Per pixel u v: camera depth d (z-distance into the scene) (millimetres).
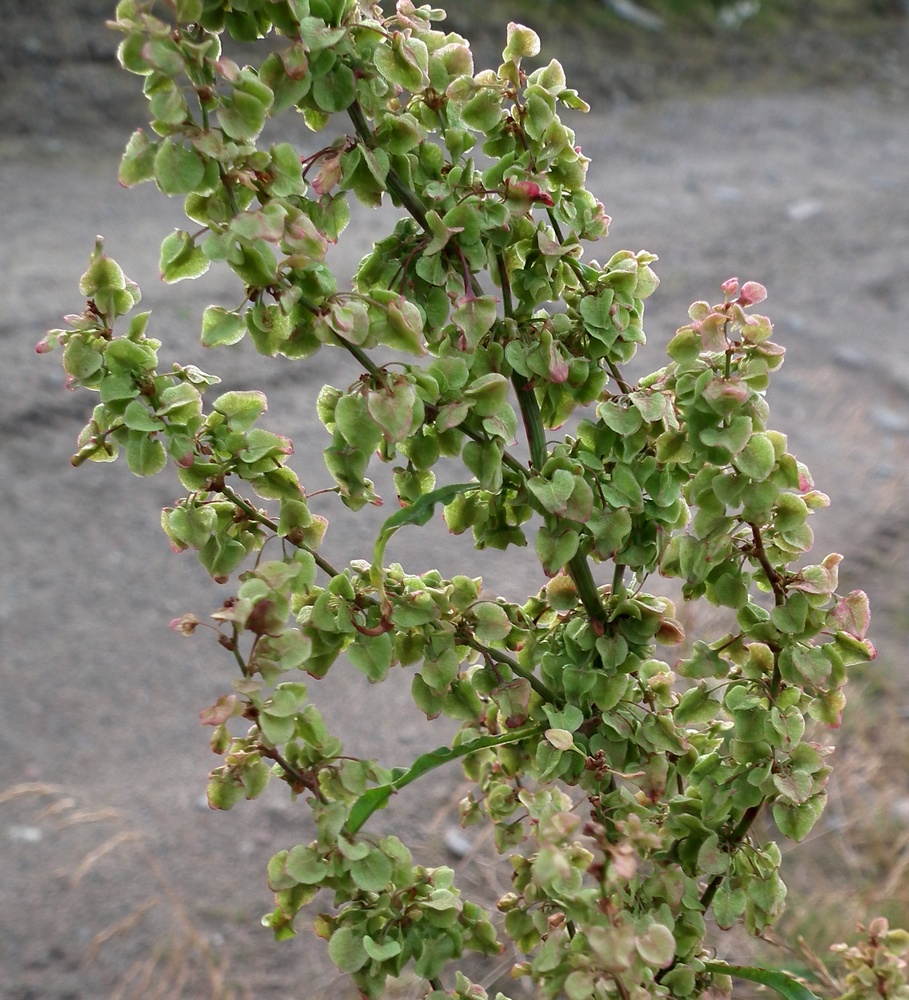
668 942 306
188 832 643
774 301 1312
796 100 2076
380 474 1005
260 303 310
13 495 938
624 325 331
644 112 1944
